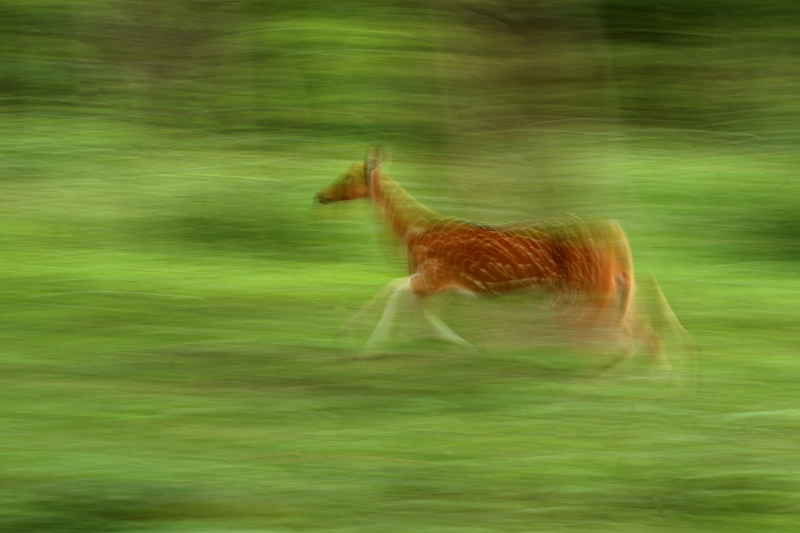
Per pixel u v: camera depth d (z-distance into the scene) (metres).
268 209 18.25
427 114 13.06
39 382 10.21
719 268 15.92
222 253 16.42
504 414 9.49
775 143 21.25
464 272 11.05
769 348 12.00
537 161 12.07
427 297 11.35
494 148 12.14
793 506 7.41
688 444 8.75
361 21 16.61
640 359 11.25
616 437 8.91
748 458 8.41
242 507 7.26
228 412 9.40
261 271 15.46
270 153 20.16
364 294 14.20
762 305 14.00
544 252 10.89
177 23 21.62
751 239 17.31
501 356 11.38
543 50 12.14
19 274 14.80
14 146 20.62
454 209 12.11
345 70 17.89
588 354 11.12
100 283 14.42
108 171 20.00
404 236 11.51
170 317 12.88
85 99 22.12
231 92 21.20
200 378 10.49
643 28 20.89
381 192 11.70
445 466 8.12
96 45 22.36
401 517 7.13
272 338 12.03
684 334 12.12
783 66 22.05
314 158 19.61
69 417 9.18
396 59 14.84
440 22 12.38
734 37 22.05
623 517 7.18
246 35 20.36
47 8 22.38
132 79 22.30
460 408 9.66
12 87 22.30
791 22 22.41
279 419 9.25
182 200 18.66
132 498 7.39
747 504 7.45
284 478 7.83
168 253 16.31
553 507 7.33
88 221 17.81
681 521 7.13
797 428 9.23
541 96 12.14
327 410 9.53
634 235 16.09
